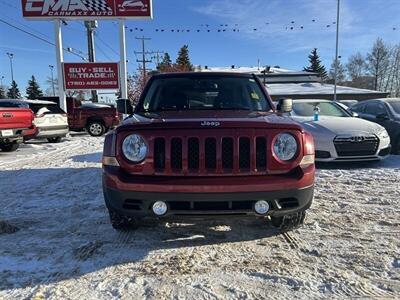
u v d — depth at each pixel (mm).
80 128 18953
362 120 8539
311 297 2834
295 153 3533
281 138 3510
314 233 4117
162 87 4965
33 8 17984
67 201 5586
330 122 8180
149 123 3486
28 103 14484
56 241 3971
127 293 2922
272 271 3254
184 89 4902
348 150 7668
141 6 18234
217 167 3402
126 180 3430
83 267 3367
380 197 5531
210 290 2951
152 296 2875
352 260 3445
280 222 4102
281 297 2838
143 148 3459
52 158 10336
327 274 3184
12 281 3115
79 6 18016
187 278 3148
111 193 3506
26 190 6348
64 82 18656
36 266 3387
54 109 15078
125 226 4129
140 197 3404
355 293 2881
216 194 3326
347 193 5777
